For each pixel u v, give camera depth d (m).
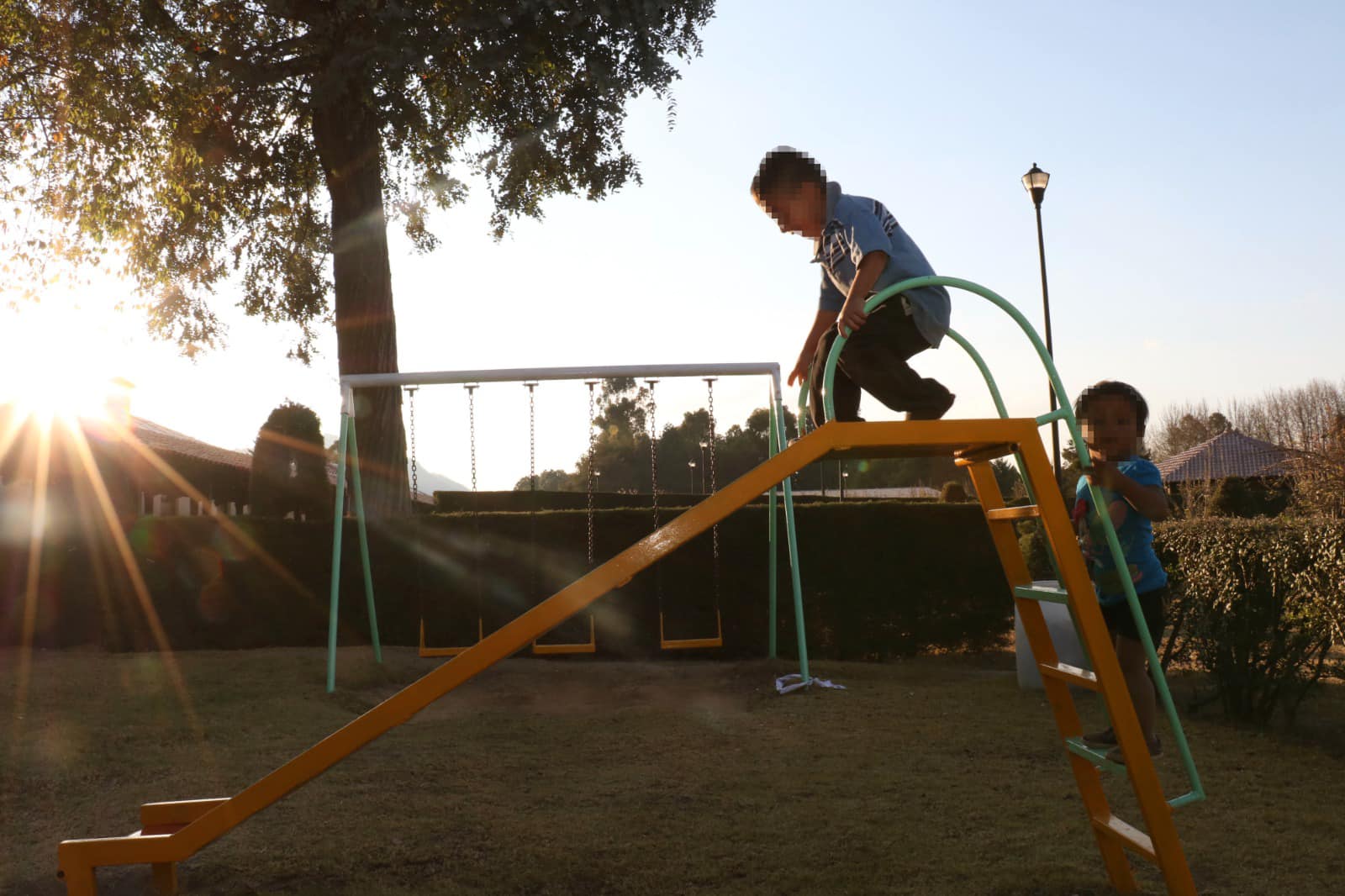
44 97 14.09
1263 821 4.04
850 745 5.59
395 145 12.93
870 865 3.55
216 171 13.14
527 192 13.55
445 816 4.24
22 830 4.24
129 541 10.63
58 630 11.79
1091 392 3.66
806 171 3.37
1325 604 5.73
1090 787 3.47
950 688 7.71
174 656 9.56
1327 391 43.34
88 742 5.86
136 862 3.11
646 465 53.44
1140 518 3.58
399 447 11.94
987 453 3.46
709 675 8.70
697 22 12.24
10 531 11.88
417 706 3.00
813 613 10.69
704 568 10.78
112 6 12.53
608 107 12.42
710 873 3.49
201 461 19.81
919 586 10.64
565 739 5.91
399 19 11.04
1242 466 33.41
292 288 14.70
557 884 3.43
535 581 9.18
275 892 3.40
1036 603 3.58
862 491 49.50
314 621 10.69
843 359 3.42
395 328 12.27
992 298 3.25
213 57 12.20
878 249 3.17
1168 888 2.94
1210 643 6.40
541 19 11.57
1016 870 3.47
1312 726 6.12
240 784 4.89
